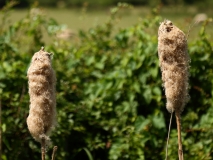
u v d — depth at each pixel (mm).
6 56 9500
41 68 5738
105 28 10531
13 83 8891
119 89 9008
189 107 9141
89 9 37750
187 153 8477
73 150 8852
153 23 9945
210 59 9156
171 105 5926
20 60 9469
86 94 9188
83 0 39969
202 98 9055
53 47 9688
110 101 8961
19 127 8617
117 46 10125
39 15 10312
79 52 9664
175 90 5832
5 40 9641
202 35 9242
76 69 9773
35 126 5766
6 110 8695
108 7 38625
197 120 8922
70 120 8672
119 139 8602
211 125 8531
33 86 5734
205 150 8398
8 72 8867
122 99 9039
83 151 8906
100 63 9641
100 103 8945
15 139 8594
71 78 9469
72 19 27891
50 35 10258
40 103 5738
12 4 10578
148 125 8609
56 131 8516
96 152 8938
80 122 8906
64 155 8602
